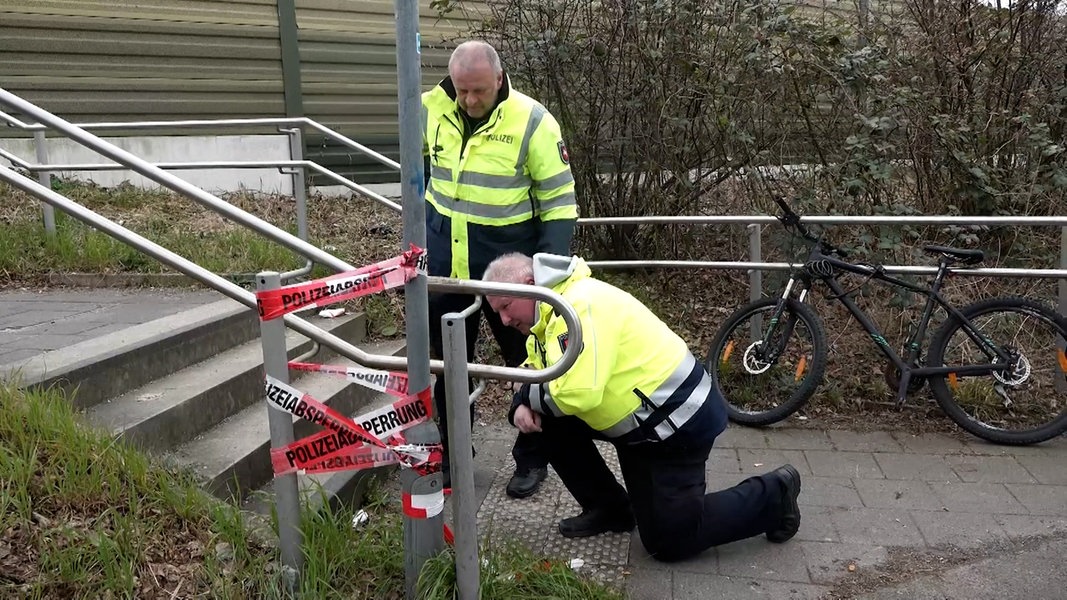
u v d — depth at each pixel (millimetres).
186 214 6391
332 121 7512
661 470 2791
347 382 3932
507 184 3217
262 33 7113
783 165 5625
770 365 4484
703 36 5324
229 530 2396
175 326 3652
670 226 5703
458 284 2268
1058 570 2891
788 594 2770
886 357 4395
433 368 2359
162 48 6754
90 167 5125
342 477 3055
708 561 2990
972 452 4000
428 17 6980
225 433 3191
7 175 2672
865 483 3664
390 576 2475
